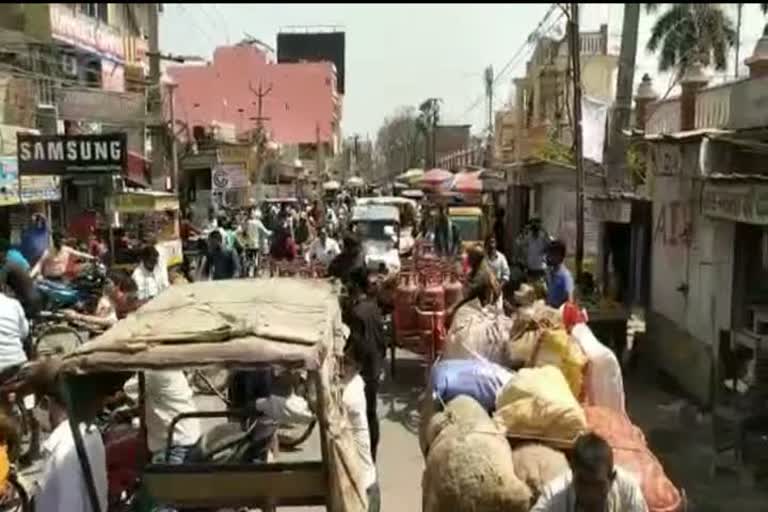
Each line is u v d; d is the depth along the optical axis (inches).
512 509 180.4
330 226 1202.6
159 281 470.6
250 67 2351.1
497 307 359.3
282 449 270.4
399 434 377.4
